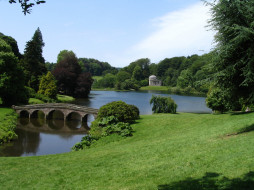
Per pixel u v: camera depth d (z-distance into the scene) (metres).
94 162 11.31
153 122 23.53
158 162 9.66
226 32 11.66
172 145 12.46
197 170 7.77
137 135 19.08
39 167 11.50
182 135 15.73
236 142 10.36
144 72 160.00
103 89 133.12
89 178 8.92
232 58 11.95
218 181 6.48
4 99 41.94
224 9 11.37
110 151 13.91
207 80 12.65
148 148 12.81
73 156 13.75
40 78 65.19
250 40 10.82
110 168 9.88
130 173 8.80
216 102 25.38
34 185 8.83
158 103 41.41
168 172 8.16
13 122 32.22
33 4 5.68
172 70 144.50
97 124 23.98
